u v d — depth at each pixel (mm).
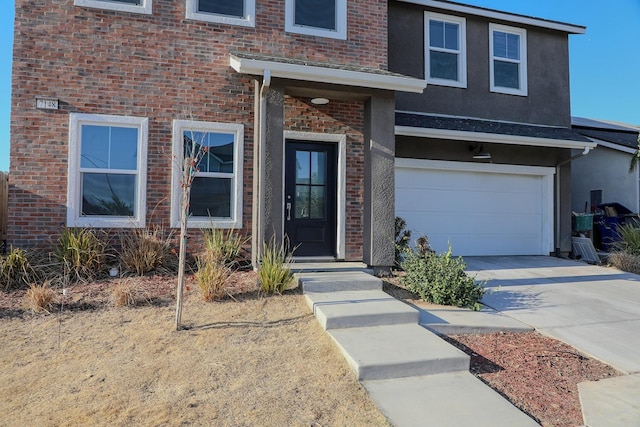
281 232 6863
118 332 4844
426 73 10648
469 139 10000
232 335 4820
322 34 8328
